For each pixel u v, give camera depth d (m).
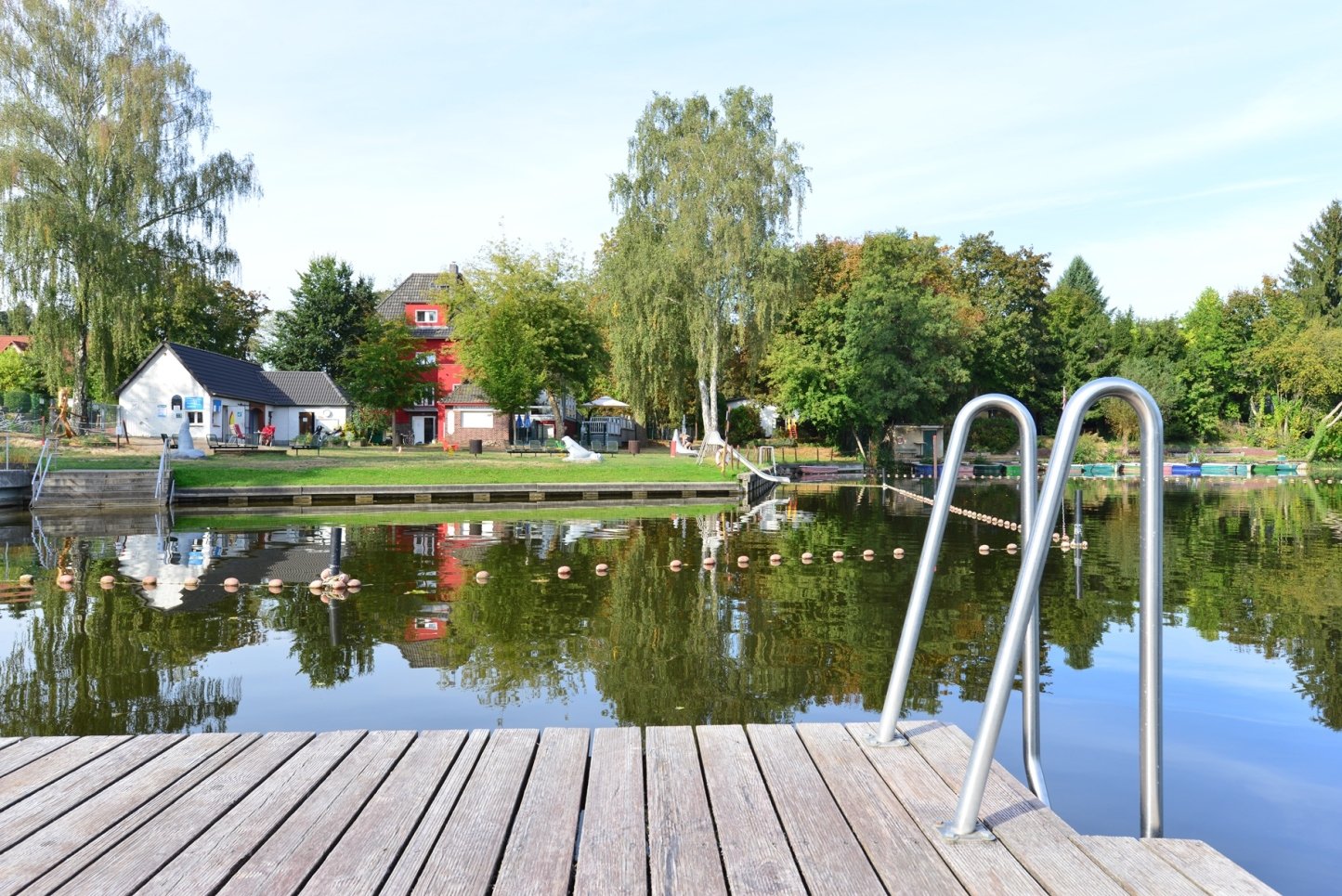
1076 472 52.78
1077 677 7.92
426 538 18.28
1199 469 52.56
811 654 8.70
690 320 38.00
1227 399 70.56
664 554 15.82
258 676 7.90
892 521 22.30
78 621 10.15
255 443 48.28
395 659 8.48
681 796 3.44
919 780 3.56
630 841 3.06
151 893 2.69
